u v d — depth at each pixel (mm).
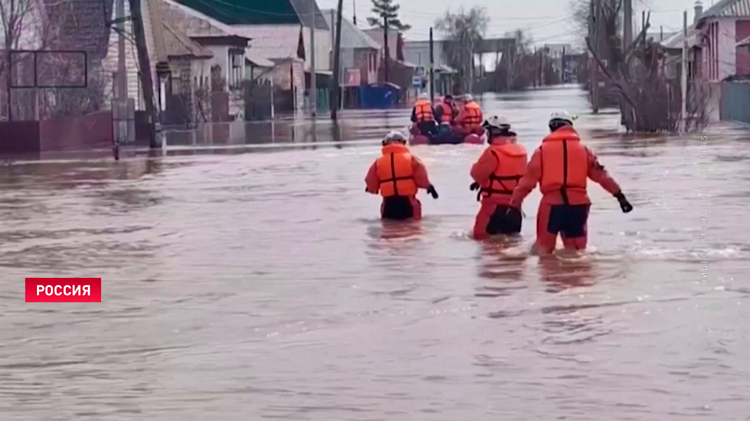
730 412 10859
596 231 23141
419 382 12047
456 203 28469
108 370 12828
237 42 103438
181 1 139500
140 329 14961
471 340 13922
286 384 12078
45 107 61188
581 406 11086
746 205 27844
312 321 15234
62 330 15000
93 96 66375
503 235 22172
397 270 19016
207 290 17672
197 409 11258
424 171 25234
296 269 19406
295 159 46500
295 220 26094
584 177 20031
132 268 19859
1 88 57469
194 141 62094
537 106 116938
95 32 70312
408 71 180875
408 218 25297
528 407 11086
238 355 13406
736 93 80312
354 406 11242
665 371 12336
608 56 77500
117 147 47906
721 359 12828
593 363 12719
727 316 15055
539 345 13602
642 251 20469
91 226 25750
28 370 12875
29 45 60594
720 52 104438
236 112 100188
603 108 108562
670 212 26453
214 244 22562
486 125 22234
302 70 137750
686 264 19109
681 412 10867
